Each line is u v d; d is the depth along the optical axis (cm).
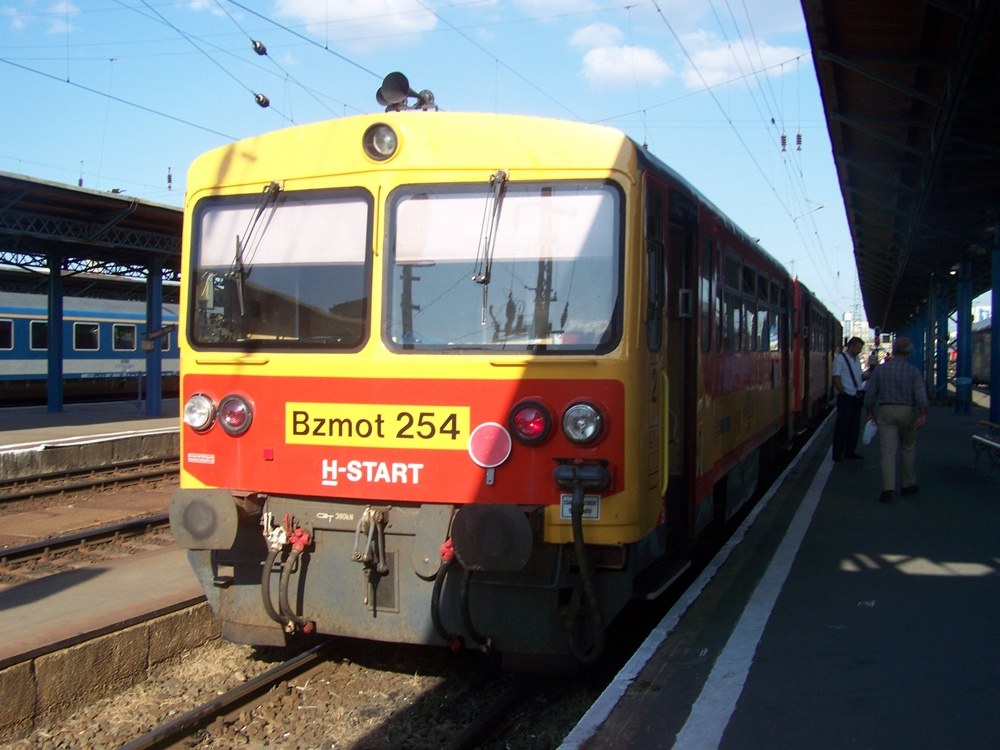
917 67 1155
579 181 484
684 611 570
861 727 399
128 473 1376
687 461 637
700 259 649
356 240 507
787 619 557
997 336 1706
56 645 496
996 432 1326
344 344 505
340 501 507
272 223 527
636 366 477
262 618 530
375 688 536
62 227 1730
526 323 484
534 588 477
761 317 992
